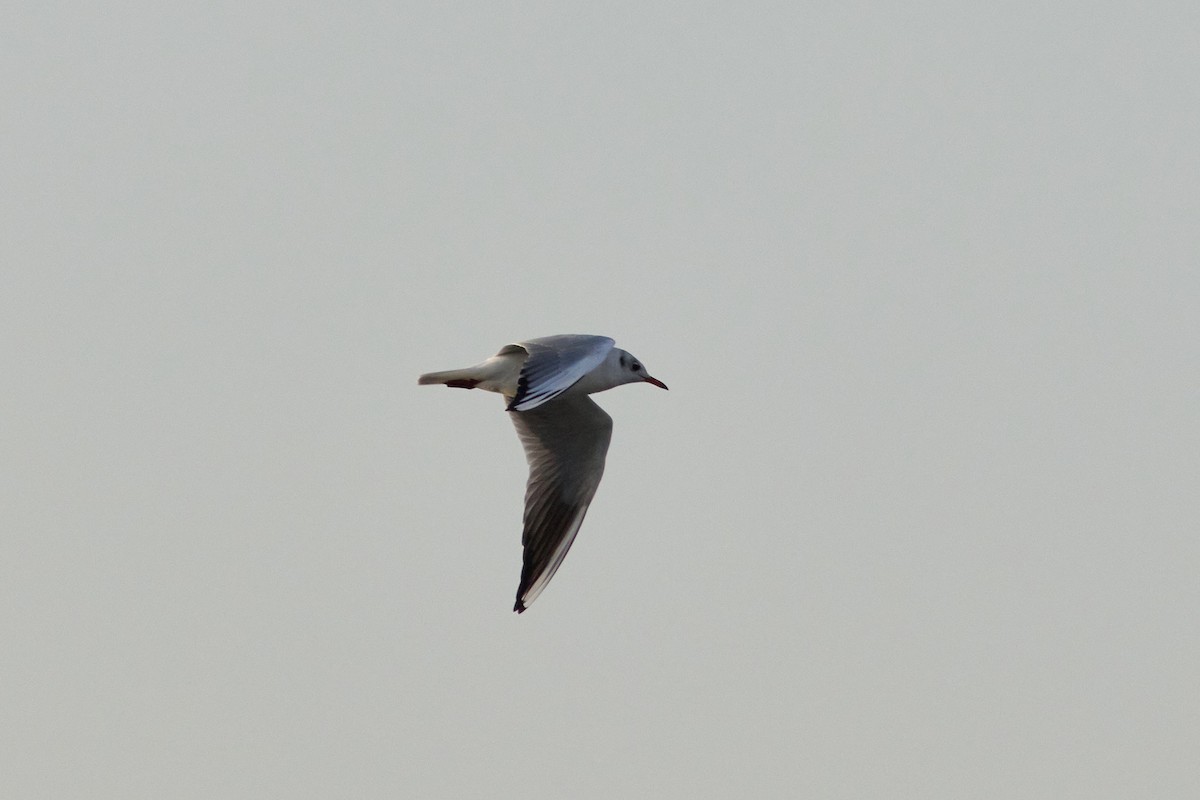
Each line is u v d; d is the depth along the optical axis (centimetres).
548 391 1190
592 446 1510
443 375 1379
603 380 1476
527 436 1516
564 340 1238
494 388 1388
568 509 1516
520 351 1374
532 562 1489
